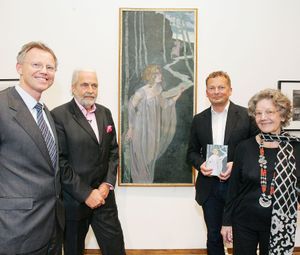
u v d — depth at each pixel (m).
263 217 1.64
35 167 1.54
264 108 1.65
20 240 1.48
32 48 1.60
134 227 3.04
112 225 2.33
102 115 2.32
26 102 1.59
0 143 1.49
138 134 2.97
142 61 2.94
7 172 1.48
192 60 2.95
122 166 2.98
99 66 2.96
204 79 2.98
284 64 2.99
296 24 2.98
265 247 1.69
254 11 2.96
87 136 2.12
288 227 1.61
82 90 2.17
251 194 1.68
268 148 1.68
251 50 2.98
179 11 2.93
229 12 2.96
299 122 2.98
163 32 2.94
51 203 1.62
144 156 2.98
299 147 1.67
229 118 2.28
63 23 2.93
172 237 3.07
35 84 1.58
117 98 2.98
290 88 2.97
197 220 3.06
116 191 3.02
